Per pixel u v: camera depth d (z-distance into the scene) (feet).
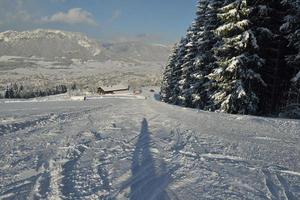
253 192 16.11
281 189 16.70
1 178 17.22
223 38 67.56
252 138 31.48
